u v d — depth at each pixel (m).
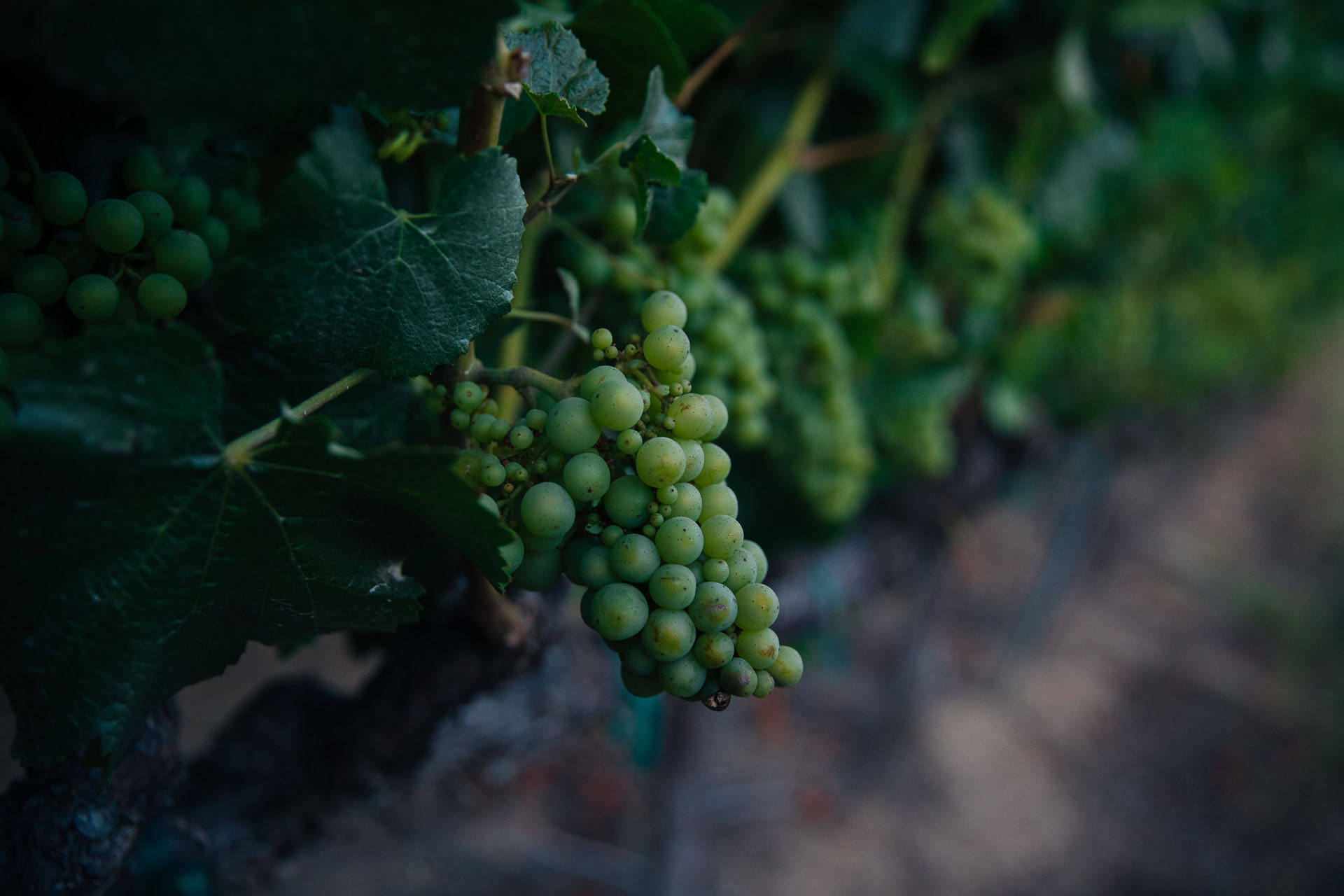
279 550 0.32
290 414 0.28
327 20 0.28
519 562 0.32
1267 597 2.77
